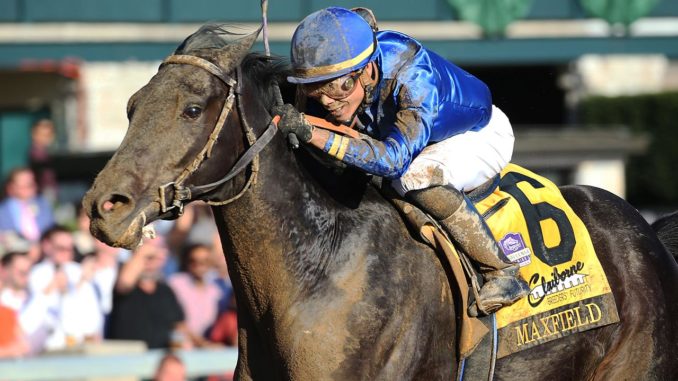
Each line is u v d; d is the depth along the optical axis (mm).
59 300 12500
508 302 6887
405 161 6469
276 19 17578
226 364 11547
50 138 20703
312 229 6609
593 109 34750
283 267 6516
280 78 6707
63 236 12812
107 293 13141
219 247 14250
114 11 17594
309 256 6570
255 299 6633
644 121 35094
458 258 6812
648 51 18750
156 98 6074
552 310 7148
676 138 35031
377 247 6680
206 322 12953
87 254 13320
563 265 7254
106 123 29734
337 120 6840
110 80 29828
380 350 6504
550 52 18469
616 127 34844
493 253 6871
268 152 6484
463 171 6938
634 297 7445
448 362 6863
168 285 12617
